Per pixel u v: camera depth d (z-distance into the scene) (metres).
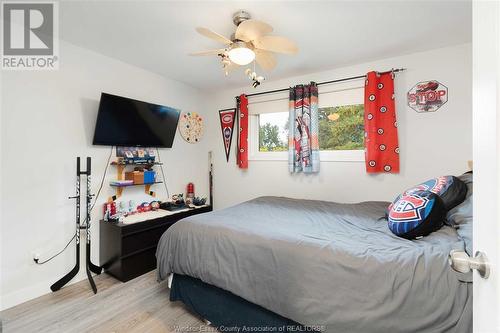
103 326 1.68
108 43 2.25
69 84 2.25
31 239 2.02
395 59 2.50
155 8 1.71
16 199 1.94
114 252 2.35
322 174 2.94
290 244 1.39
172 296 1.89
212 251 1.61
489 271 0.49
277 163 3.26
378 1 1.63
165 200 3.21
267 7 1.69
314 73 2.95
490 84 0.50
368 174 2.67
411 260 1.11
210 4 1.67
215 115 3.79
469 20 1.84
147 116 2.77
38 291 2.04
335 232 1.60
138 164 2.84
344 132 2.86
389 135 2.48
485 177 0.52
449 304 0.95
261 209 2.27
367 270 1.12
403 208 1.48
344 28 1.96
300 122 2.95
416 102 2.41
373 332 1.04
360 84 2.68
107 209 2.47
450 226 1.44
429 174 2.37
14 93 1.92
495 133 0.48
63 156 2.21
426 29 1.98
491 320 0.48
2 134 1.87
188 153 3.54
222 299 1.64
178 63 2.71
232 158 3.63
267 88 3.31
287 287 1.30
